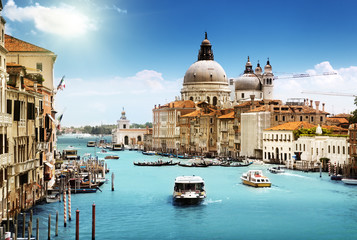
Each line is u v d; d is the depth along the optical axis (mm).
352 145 94500
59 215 56594
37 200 59000
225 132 166125
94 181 83812
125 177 100312
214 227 53438
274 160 129750
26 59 70875
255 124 143625
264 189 79625
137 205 65062
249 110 149875
